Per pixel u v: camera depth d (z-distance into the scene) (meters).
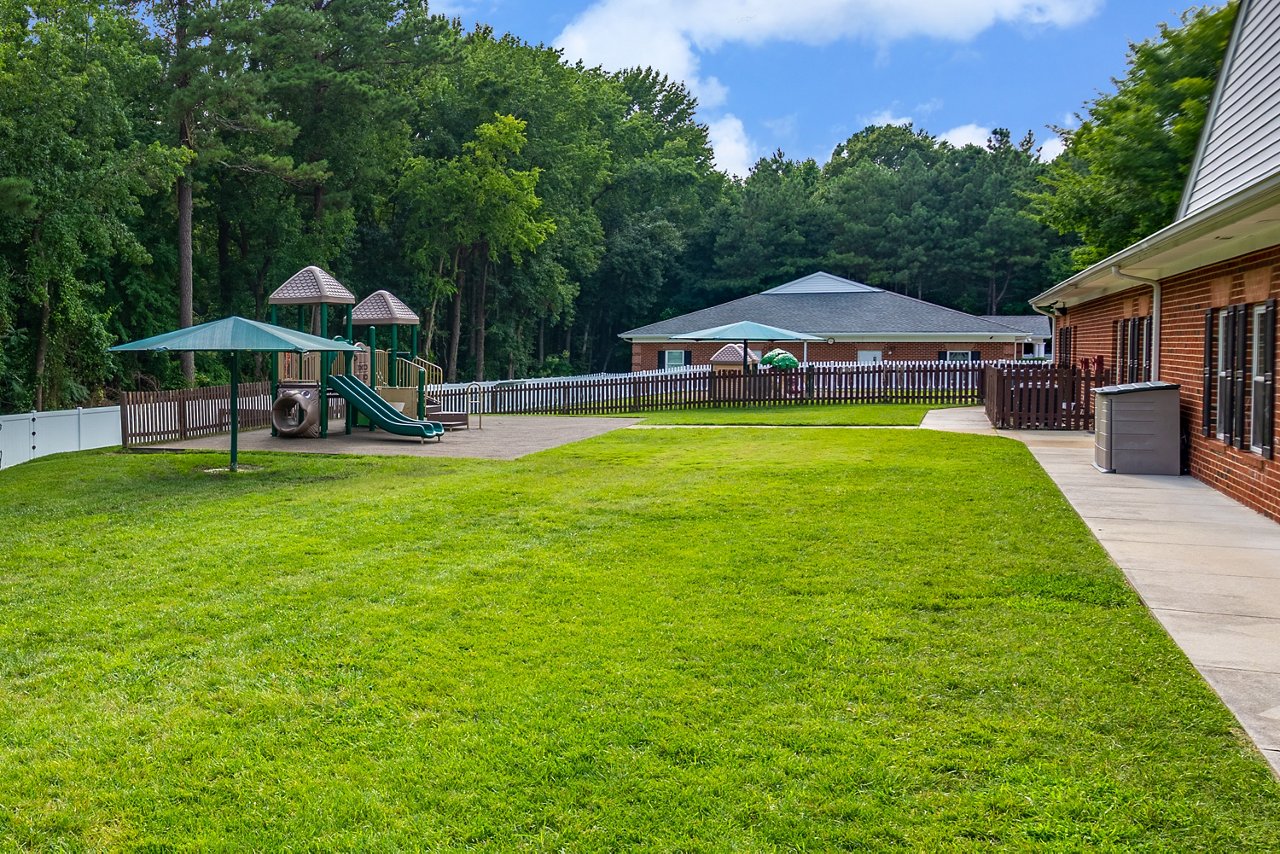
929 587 6.88
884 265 70.38
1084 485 11.54
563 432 21.56
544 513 10.38
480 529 9.59
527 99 50.34
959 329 42.81
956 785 3.95
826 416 23.81
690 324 46.56
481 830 3.69
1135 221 25.89
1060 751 4.22
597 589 7.06
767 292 49.81
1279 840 3.47
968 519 9.32
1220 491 11.01
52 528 10.34
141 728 4.68
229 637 6.10
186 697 5.08
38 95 24.88
